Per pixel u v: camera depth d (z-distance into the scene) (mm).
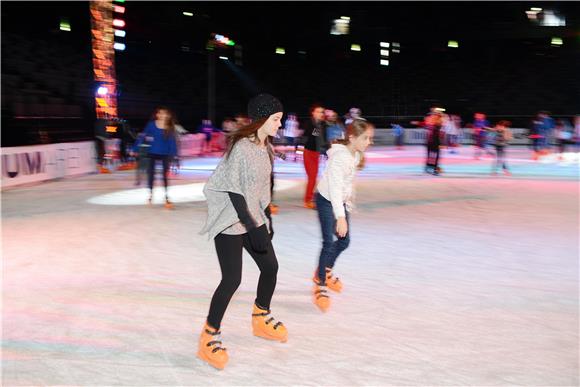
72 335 4492
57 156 16141
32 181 14914
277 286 5828
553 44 44531
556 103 43469
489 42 45594
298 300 5387
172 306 5176
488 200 12117
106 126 18281
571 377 3818
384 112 44500
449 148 31906
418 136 35219
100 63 20922
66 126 25391
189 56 42281
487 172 18703
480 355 4156
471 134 35156
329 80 45312
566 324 4805
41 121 23500
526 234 8500
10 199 12008
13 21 34406
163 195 12680
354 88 45125
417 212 10492
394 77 45312
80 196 12500
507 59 45531
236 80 43812
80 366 3934
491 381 3746
